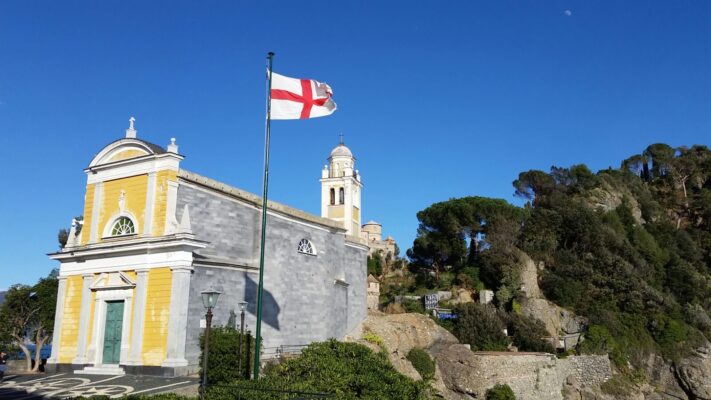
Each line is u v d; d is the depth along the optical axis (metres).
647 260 73.31
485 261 66.75
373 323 46.31
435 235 77.38
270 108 23.45
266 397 17.64
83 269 33.00
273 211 37.19
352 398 18.72
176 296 28.59
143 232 30.81
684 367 56.59
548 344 54.16
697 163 111.75
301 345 35.59
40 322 39.28
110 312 31.67
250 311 33.91
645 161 118.25
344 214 77.94
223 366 23.89
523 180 89.75
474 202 77.00
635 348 58.03
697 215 99.06
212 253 32.47
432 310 61.75
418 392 22.08
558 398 47.47
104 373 29.58
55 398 22.59
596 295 63.09
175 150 31.34
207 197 32.88
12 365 40.50
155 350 28.58
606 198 83.62
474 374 42.84
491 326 54.47
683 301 69.81
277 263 36.88
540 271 66.31
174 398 18.67
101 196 33.91
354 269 47.94
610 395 51.12
